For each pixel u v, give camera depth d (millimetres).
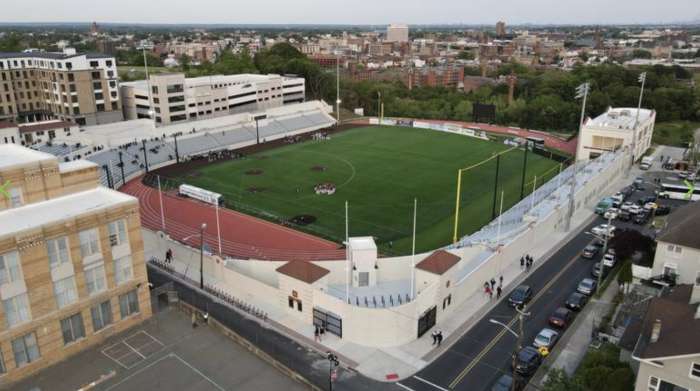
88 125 153000
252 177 112688
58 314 48562
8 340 45250
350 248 58125
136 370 47875
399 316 50906
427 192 102688
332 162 126000
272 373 47625
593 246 72688
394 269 60531
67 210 51031
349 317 51531
